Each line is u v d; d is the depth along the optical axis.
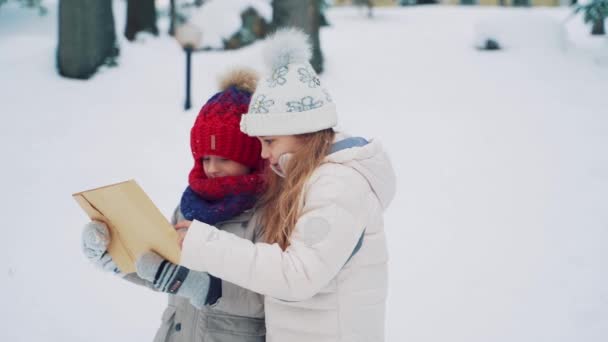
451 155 6.28
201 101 7.49
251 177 1.74
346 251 1.49
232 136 1.77
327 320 1.57
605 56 9.98
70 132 6.44
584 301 3.79
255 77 1.95
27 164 5.68
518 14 10.83
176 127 6.72
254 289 1.45
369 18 15.52
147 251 1.58
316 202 1.49
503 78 8.91
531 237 4.66
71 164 5.74
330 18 15.66
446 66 9.42
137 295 3.85
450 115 7.45
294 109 1.55
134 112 7.04
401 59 9.73
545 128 7.05
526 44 10.24
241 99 1.84
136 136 6.44
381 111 7.53
